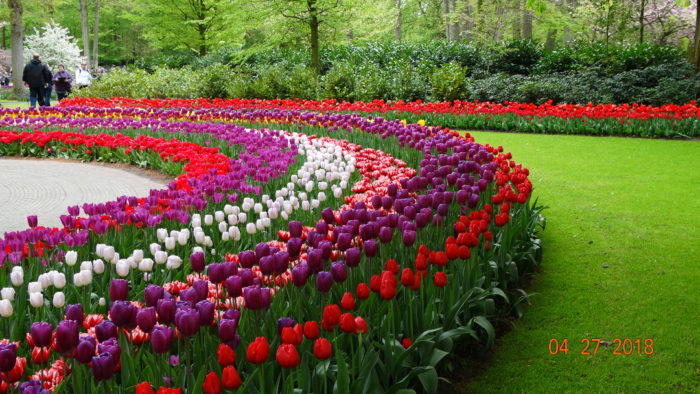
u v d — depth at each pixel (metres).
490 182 5.01
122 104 17.05
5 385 1.88
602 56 21.50
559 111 13.50
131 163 10.05
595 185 7.92
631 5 23.95
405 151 7.60
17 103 26.77
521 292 4.28
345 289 3.04
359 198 4.73
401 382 2.48
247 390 2.26
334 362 2.58
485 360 3.44
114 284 2.34
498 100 19.22
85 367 2.20
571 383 3.14
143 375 2.26
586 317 3.93
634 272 4.71
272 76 19.84
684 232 5.73
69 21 57.94
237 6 24.88
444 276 2.89
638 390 3.06
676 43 28.98
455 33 36.28
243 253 2.83
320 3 21.33
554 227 6.04
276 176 5.98
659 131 12.47
